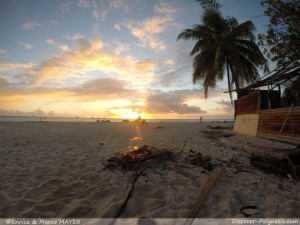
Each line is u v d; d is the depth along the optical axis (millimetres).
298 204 3609
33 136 12703
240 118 13133
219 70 18281
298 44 8680
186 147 8992
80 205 3555
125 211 3432
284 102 16812
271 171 5305
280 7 8062
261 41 9352
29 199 3830
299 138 7430
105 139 11914
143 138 12406
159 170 5504
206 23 18406
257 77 18047
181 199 3820
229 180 4766
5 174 5211
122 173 5289
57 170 5531
